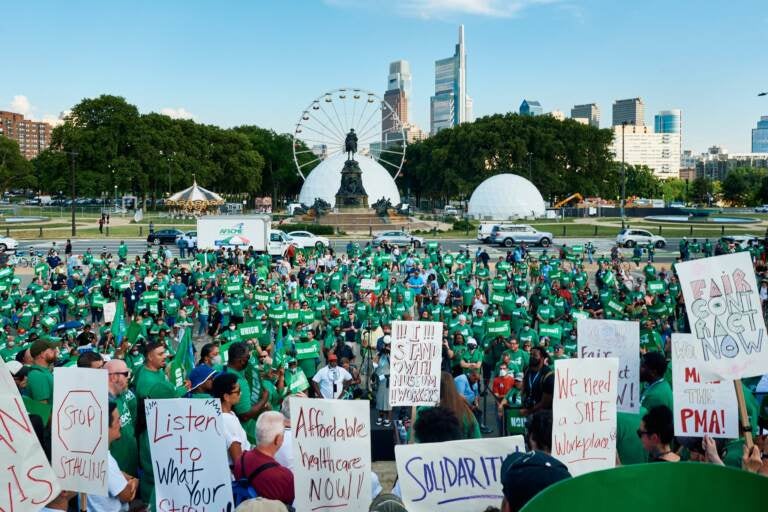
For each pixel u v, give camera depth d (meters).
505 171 154.38
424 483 7.59
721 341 8.03
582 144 156.88
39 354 13.89
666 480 3.63
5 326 30.95
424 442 8.00
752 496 3.54
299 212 130.75
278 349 22.59
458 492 7.62
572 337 25.31
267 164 194.00
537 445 8.30
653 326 24.56
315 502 8.14
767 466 7.80
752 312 7.89
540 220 134.25
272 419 8.64
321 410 8.19
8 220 122.75
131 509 9.50
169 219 130.75
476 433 10.66
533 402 15.22
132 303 38.22
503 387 19.95
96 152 143.50
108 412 8.36
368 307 32.56
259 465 8.45
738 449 9.14
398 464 7.59
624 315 30.48
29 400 10.33
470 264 50.03
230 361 13.12
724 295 8.02
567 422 8.28
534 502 3.46
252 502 6.02
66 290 39.41
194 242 76.62
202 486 8.31
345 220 111.75
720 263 8.04
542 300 34.59
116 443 10.79
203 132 164.25
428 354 11.26
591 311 30.52
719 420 8.94
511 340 20.91
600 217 144.88
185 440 8.35
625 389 10.56
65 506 8.20
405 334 11.21
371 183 147.38
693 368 9.02
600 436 8.42
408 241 82.81
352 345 29.19
